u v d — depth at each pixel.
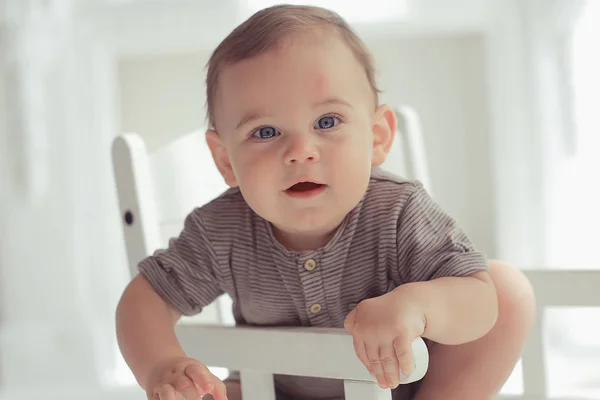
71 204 2.07
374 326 0.69
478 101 1.98
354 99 0.79
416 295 0.72
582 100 1.90
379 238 0.85
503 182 1.96
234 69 0.79
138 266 0.89
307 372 0.75
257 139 0.78
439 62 1.99
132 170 1.01
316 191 0.78
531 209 1.95
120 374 2.09
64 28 2.03
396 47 2.00
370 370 0.69
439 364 0.88
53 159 2.06
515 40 1.93
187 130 2.05
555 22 1.91
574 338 1.99
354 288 0.87
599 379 1.88
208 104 0.85
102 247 2.08
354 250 0.86
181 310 0.89
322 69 0.77
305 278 0.86
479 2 1.93
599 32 1.88
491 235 1.99
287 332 0.77
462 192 2.00
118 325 0.85
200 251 0.90
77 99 2.04
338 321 0.89
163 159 1.09
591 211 1.92
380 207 0.86
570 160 1.93
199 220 0.91
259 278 0.89
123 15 2.03
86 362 2.08
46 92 2.04
